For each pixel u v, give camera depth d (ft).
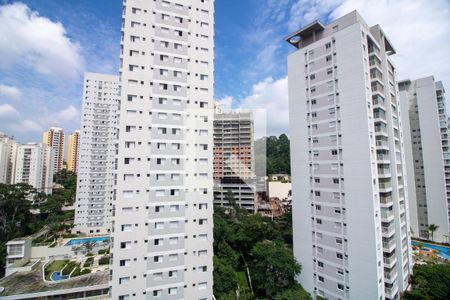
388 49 122.93
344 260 94.43
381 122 99.96
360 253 89.97
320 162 104.99
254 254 128.77
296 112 115.96
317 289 103.76
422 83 201.98
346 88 96.94
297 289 102.63
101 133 258.57
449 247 178.70
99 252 202.28
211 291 83.46
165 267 79.41
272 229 169.89
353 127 94.12
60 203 283.79
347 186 94.94
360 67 93.20
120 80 81.71
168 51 87.66
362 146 91.25
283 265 105.09
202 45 92.68
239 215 175.63
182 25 90.63
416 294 97.66
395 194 104.68
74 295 120.88
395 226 104.42
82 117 253.65
